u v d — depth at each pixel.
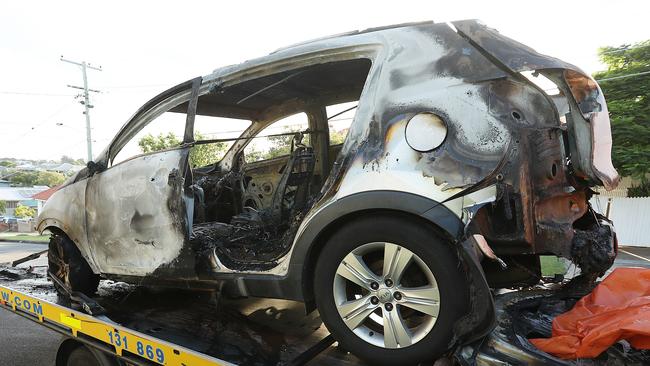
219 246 2.83
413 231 1.96
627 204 12.98
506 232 1.93
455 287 1.90
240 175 4.27
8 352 4.48
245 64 2.65
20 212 43.72
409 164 1.99
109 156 3.34
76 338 3.00
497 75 1.95
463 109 1.96
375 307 2.07
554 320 1.98
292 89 3.37
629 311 1.74
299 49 2.46
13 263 4.96
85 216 3.37
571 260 2.33
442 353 1.93
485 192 1.87
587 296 2.13
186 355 2.29
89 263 3.43
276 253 2.76
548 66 1.93
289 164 3.70
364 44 2.28
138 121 3.22
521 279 2.52
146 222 2.93
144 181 2.94
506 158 1.86
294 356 2.31
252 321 2.96
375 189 2.02
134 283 3.17
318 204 2.20
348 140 2.18
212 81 2.79
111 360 2.82
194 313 3.15
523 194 1.87
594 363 1.63
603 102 2.18
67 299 3.47
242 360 2.24
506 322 1.99
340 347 2.43
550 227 2.02
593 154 2.05
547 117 2.08
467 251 1.77
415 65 2.11
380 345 2.05
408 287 2.04
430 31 2.16
